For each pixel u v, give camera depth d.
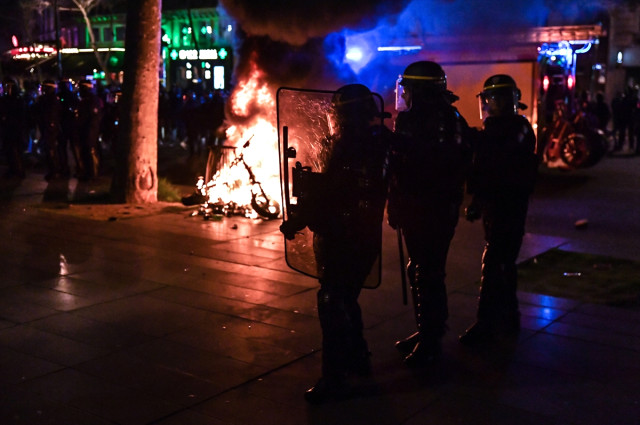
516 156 4.48
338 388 3.77
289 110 4.47
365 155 3.76
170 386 3.90
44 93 12.71
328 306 3.80
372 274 4.25
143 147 9.87
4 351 4.36
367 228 3.82
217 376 4.06
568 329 4.95
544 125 14.51
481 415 3.61
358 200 3.76
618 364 4.32
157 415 3.54
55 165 12.92
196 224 8.55
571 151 14.66
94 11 43.75
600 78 29.80
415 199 4.09
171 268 6.48
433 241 4.15
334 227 3.76
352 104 3.76
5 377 3.96
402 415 3.60
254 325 4.96
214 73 37.38
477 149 4.54
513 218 4.60
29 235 7.75
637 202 11.12
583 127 14.71
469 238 7.93
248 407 3.67
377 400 3.78
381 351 4.52
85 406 3.62
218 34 37.00
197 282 6.03
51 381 3.93
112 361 4.25
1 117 12.78
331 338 3.76
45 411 3.55
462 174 4.16
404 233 4.21
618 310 5.39
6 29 43.38
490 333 4.64
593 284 6.12
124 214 9.10
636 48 30.41
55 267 6.41
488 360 4.37
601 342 4.70
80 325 4.88
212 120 16.25
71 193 11.23
